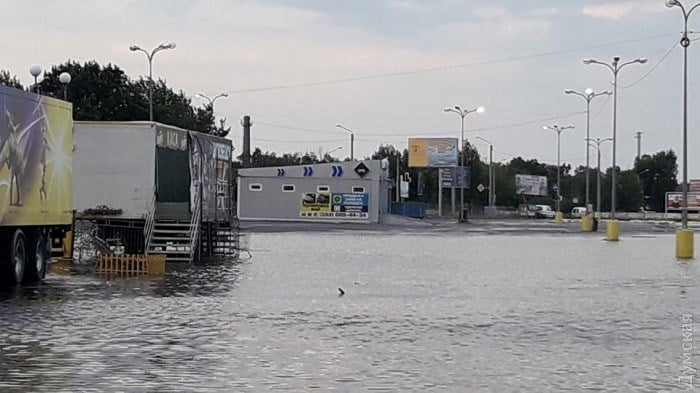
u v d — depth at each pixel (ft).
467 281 127.54
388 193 469.16
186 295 104.78
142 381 55.42
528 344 71.26
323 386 54.49
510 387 54.80
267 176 413.59
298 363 61.87
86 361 61.82
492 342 72.08
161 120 412.36
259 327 79.05
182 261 161.07
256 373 58.23
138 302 97.09
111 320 82.38
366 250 202.08
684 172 194.08
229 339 72.02
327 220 411.34
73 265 147.43
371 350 67.62
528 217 568.00
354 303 98.73
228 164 200.75
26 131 110.01
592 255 190.70
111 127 157.38
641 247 223.30
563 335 76.23
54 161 119.65
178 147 169.89
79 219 157.89
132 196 157.89
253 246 214.28
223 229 197.26
